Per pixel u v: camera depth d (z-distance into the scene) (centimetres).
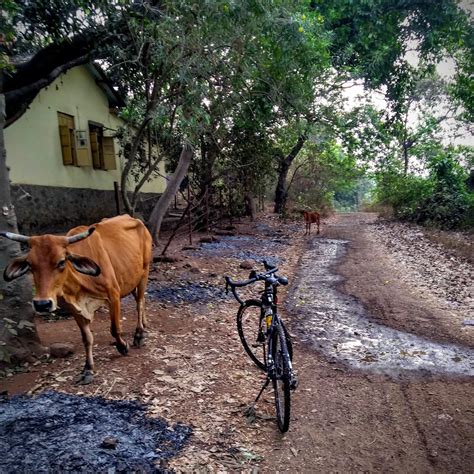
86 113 1343
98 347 544
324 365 521
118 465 318
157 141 1078
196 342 573
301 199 2525
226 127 1434
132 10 853
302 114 1361
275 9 873
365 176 2784
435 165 1905
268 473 330
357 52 1806
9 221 489
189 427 377
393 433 383
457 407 424
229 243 1398
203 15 817
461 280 889
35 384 448
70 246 435
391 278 946
